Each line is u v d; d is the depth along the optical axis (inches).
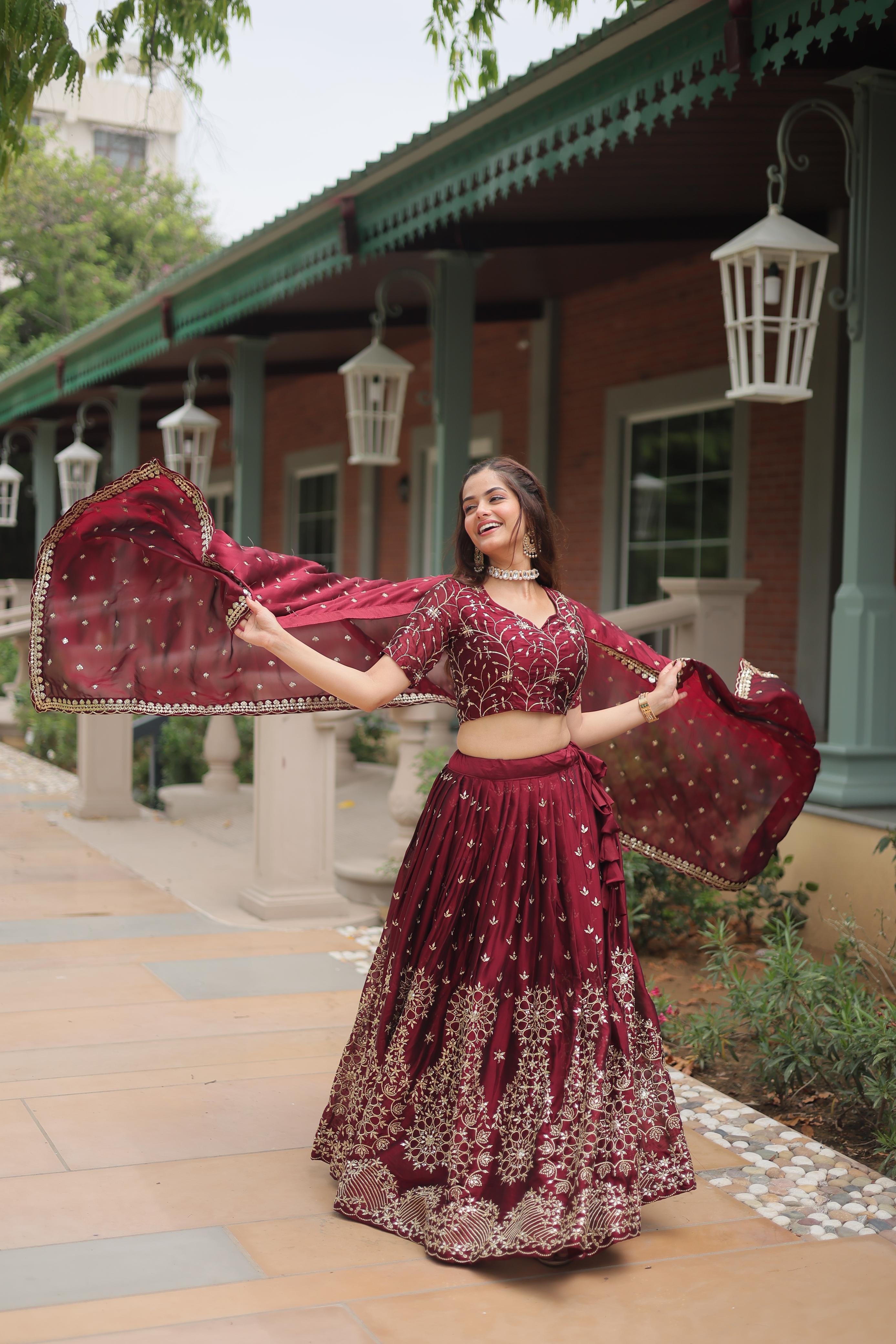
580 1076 108.3
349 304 399.2
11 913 224.5
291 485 649.0
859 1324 100.5
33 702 130.3
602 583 411.2
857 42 201.6
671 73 200.8
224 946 207.0
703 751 143.1
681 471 382.0
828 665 325.4
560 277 386.0
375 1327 97.6
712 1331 99.0
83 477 539.2
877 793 208.1
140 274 951.6
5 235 920.3
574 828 113.2
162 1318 97.3
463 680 114.8
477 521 114.4
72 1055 155.6
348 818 308.3
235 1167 125.3
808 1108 153.0
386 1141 114.5
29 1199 116.9
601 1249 106.7
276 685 133.2
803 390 199.3
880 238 206.7
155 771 368.5
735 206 301.0
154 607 131.2
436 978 113.1
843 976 158.6
